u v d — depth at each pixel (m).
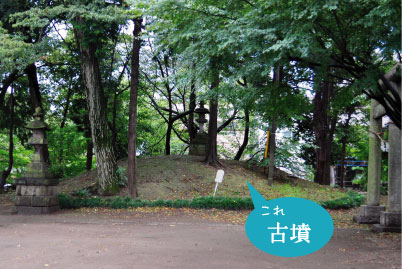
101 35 14.67
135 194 14.96
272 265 6.22
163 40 9.13
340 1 6.30
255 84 9.98
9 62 12.95
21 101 21.78
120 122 23.38
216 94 10.78
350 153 25.62
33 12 12.64
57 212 13.12
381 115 10.70
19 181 12.98
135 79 14.97
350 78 9.16
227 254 6.91
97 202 14.00
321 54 6.99
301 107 9.56
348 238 8.80
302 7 6.57
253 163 19.92
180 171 17.72
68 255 6.63
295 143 19.11
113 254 6.72
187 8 7.56
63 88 22.81
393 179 10.01
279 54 6.36
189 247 7.48
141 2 8.14
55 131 20.92
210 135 19.03
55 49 14.94
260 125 18.05
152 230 9.62
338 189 18.02
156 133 27.50
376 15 6.29
